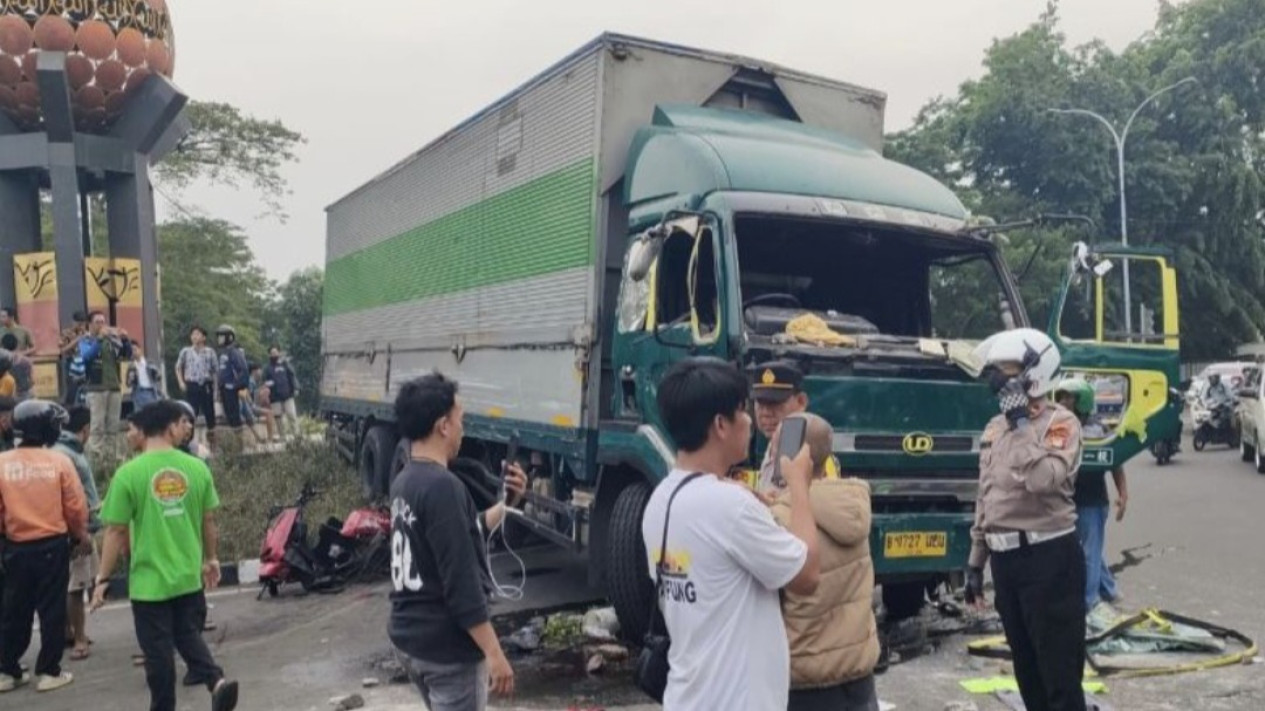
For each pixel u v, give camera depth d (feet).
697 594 8.56
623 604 21.93
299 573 29.58
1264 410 52.54
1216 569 29.27
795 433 9.89
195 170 103.45
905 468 19.92
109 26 53.42
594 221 23.68
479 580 11.02
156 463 17.53
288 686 20.53
